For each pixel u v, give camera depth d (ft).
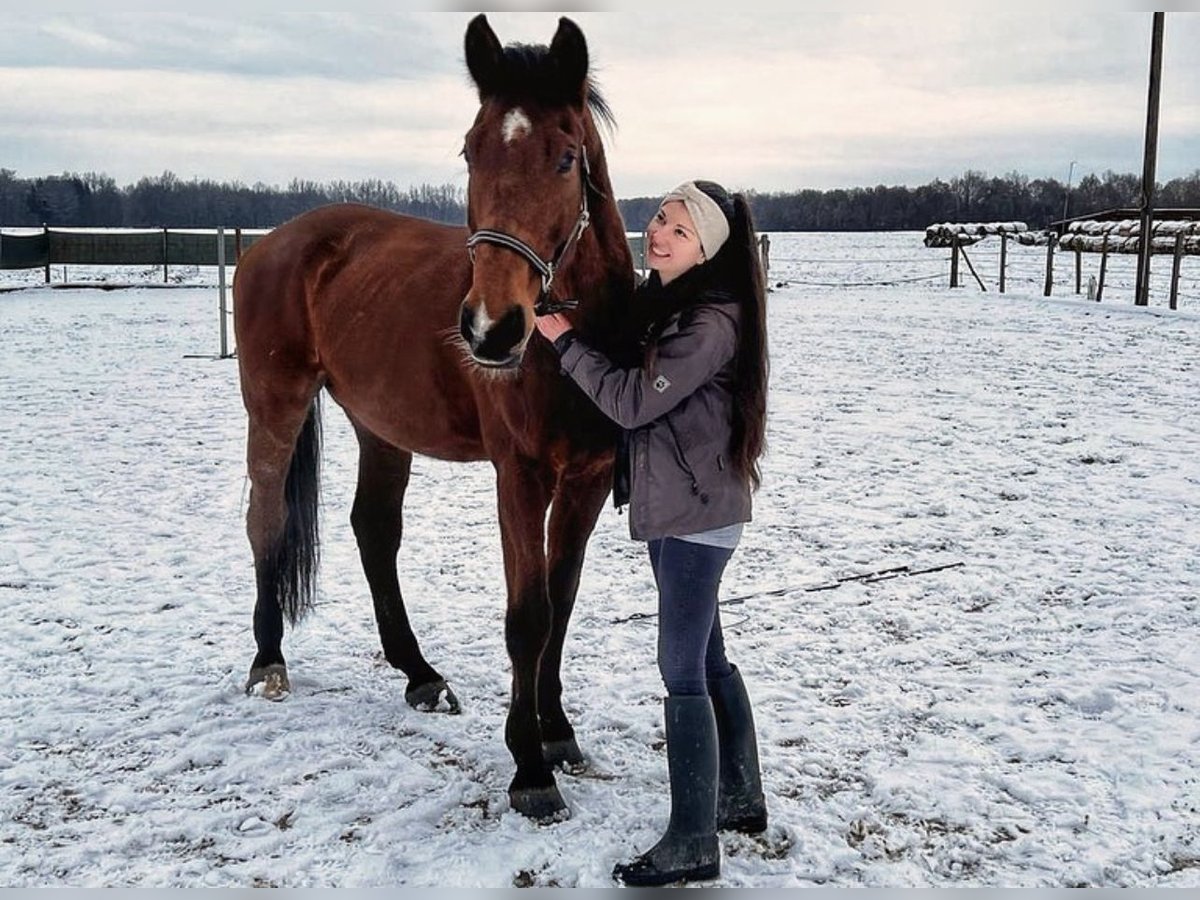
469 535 18.90
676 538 8.34
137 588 15.66
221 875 8.61
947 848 8.92
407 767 10.44
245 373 12.92
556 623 10.27
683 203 8.05
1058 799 9.58
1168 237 107.96
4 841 9.07
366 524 12.44
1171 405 29.40
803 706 11.64
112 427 28.19
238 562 17.01
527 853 8.93
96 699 11.91
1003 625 13.92
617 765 10.55
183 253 88.89
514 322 7.84
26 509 19.94
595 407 9.20
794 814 9.45
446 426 10.84
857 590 15.42
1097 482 21.29
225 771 10.34
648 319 8.74
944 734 10.94
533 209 7.98
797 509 19.88
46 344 46.50
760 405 8.21
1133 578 15.51
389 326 11.21
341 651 13.56
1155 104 58.49
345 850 8.99
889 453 24.52
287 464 12.73
